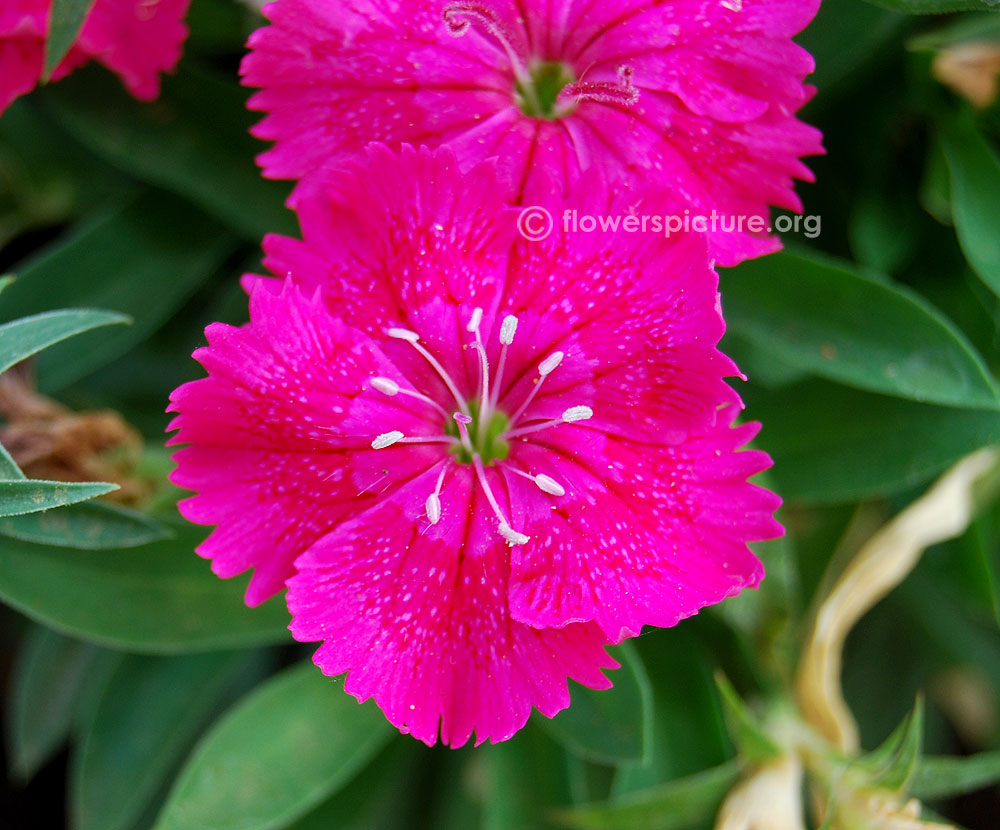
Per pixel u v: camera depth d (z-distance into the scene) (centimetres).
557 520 11
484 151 12
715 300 11
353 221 11
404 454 12
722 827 13
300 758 14
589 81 12
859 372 13
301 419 11
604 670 13
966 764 13
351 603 11
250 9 13
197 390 11
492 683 11
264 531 11
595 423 11
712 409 11
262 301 11
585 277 11
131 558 13
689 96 11
